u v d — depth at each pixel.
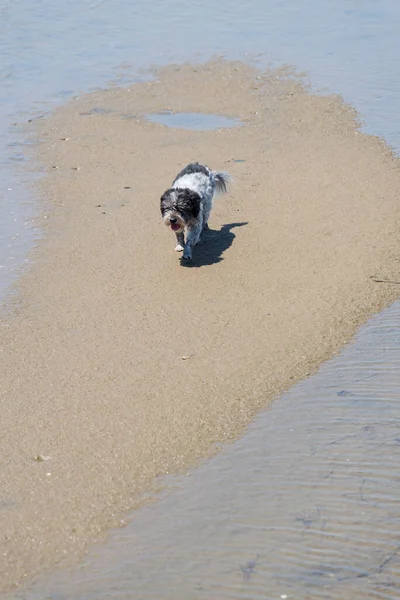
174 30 23.78
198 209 11.65
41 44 22.64
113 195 14.03
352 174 14.48
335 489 7.56
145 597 6.50
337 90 18.88
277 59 21.16
